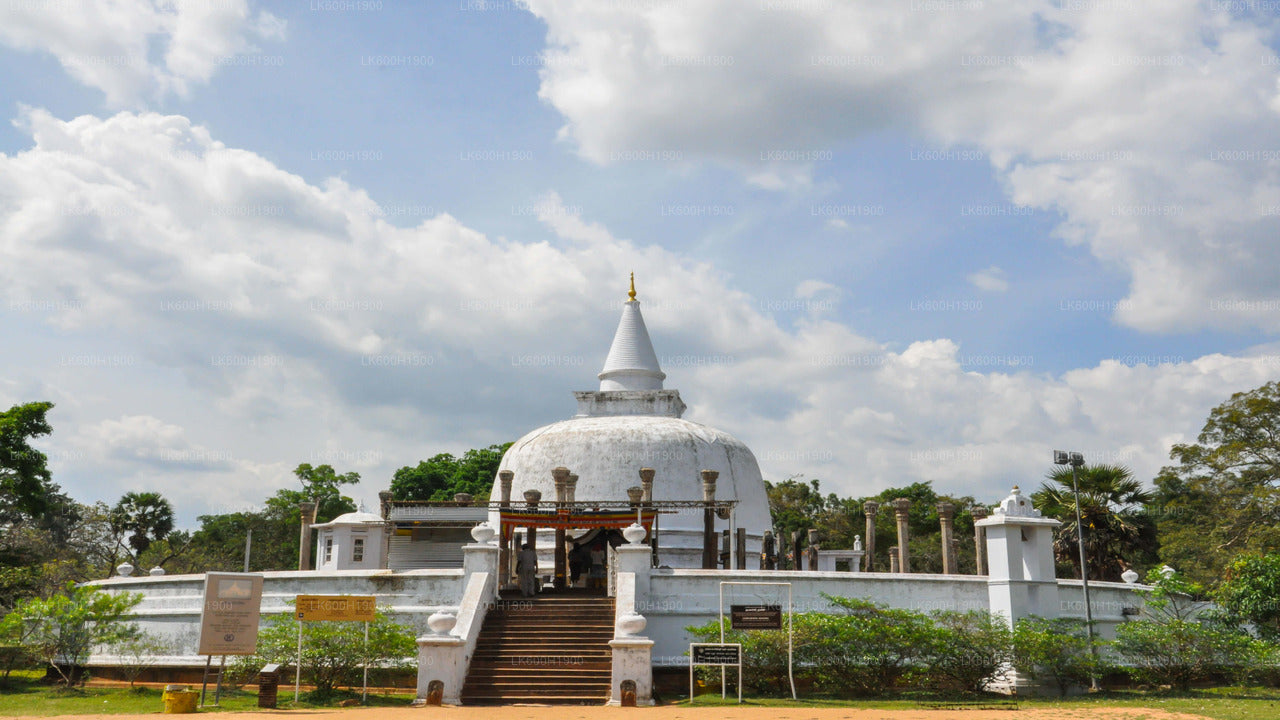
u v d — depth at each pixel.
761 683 21.95
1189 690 23.25
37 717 17.05
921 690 22.56
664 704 19.81
